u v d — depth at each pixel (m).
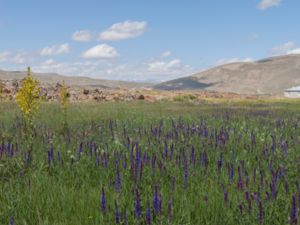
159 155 9.15
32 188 6.92
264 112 29.00
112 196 6.40
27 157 8.55
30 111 10.22
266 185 6.92
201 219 5.77
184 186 6.91
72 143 10.88
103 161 8.54
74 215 5.85
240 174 7.40
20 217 5.81
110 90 59.38
